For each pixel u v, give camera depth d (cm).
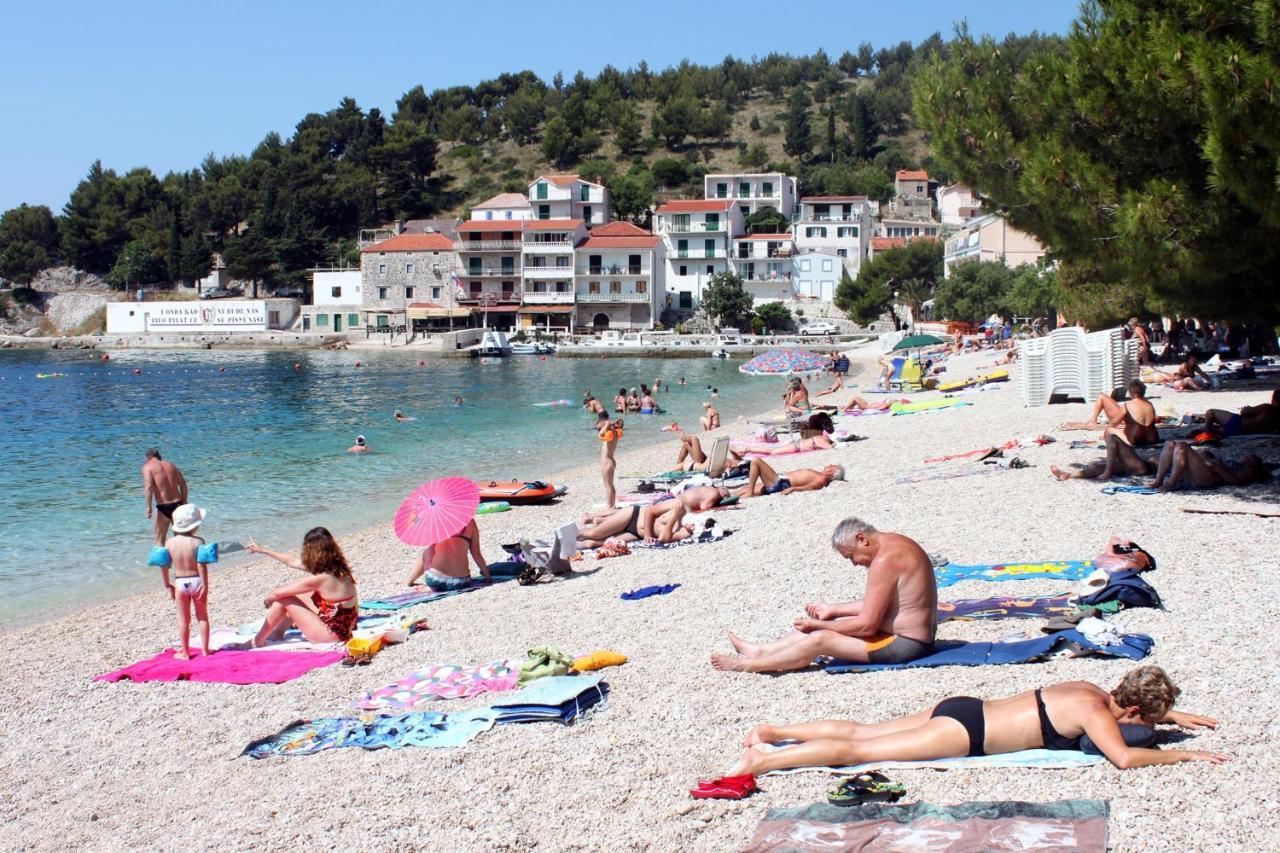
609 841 670
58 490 2647
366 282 11469
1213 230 1322
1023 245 8675
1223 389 3039
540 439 3544
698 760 778
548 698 900
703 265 11600
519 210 12362
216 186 15762
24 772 905
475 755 833
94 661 1254
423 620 1252
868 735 736
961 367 5616
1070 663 878
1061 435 2366
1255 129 1198
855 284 10744
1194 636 919
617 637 1123
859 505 1741
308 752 878
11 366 9050
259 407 5053
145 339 12100
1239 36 1277
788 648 944
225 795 812
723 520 1741
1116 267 1467
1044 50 1528
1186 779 651
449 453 3209
